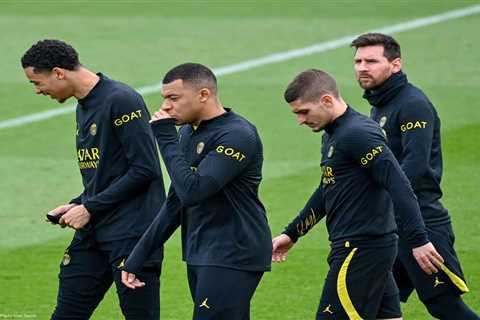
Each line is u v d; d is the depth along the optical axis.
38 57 16.84
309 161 29.59
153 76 36.94
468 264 22.95
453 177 28.08
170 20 43.22
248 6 45.09
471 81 35.62
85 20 43.22
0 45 39.97
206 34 41.34
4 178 28.75
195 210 16.00
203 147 15.73
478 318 18.25
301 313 20.88
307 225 17.52
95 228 17.28
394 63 18.16
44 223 25.89
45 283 22.39
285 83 35.97
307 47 39.62
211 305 15.77
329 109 16.05
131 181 16.91
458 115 32.62
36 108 34.06
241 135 15.61
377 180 15.81
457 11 43.31
